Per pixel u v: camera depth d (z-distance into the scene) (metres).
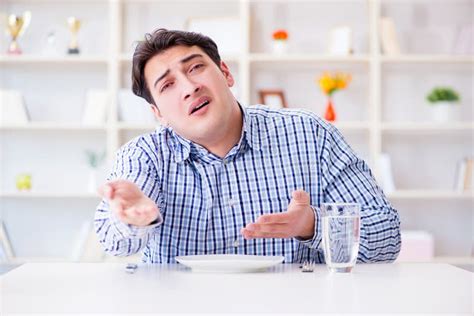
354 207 1.31
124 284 1.16
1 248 3.96
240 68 3.94
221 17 4.11
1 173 4.18
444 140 4.16
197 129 1.58
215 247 1.68
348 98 4.14
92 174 4.01
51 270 1.35
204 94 1.56
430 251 3.80
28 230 4.17
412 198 4.12
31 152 4.19
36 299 0.99
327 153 1.75
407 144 4.16
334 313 0.89
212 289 1.10
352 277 1.25
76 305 0.94
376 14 3.96
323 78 3.92
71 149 4.19
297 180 1.73
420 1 4.15
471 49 3.98
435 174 4.15
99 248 3.92
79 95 4.20
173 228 1.67
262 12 4.17
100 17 4.19
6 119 3.98
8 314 0.88
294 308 0.92
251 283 1.17
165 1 4.14
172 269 1.39
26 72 4.20
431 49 4.14
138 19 4.18
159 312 0.89
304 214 1.41
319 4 4.16
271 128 1.76
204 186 1.69
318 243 1.44
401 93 4.16
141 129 4.12
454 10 4.16
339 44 4.00
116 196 1.24
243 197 1.70
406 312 0.90
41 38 4.18
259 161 1.72
